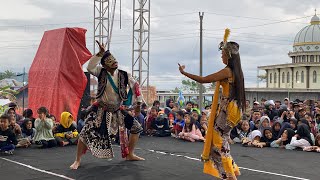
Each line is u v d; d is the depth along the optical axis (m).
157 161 6.98
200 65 22.48
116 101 6.28
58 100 10.73
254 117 10.76
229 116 4.70
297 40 53.53
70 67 10.90
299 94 41.00
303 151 9.09
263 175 6.02
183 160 7.14
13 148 7.86
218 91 4.80
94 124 6.20
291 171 6.42
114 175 5.80
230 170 4.71
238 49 4.77
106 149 6.25
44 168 6.31
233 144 10.21
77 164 6.34
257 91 41.94
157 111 12.52
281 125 10.09
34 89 11.44
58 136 9.15
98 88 6.20
